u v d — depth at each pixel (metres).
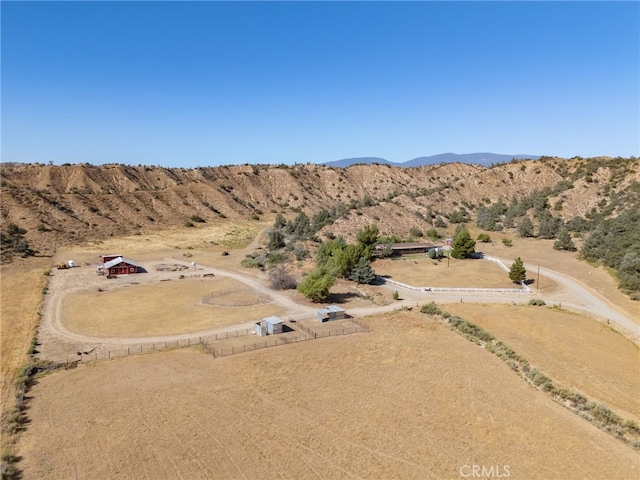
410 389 45.66
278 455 34.94
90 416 40.16
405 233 133.75
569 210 154.12
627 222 115.69
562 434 37.94
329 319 66.94
